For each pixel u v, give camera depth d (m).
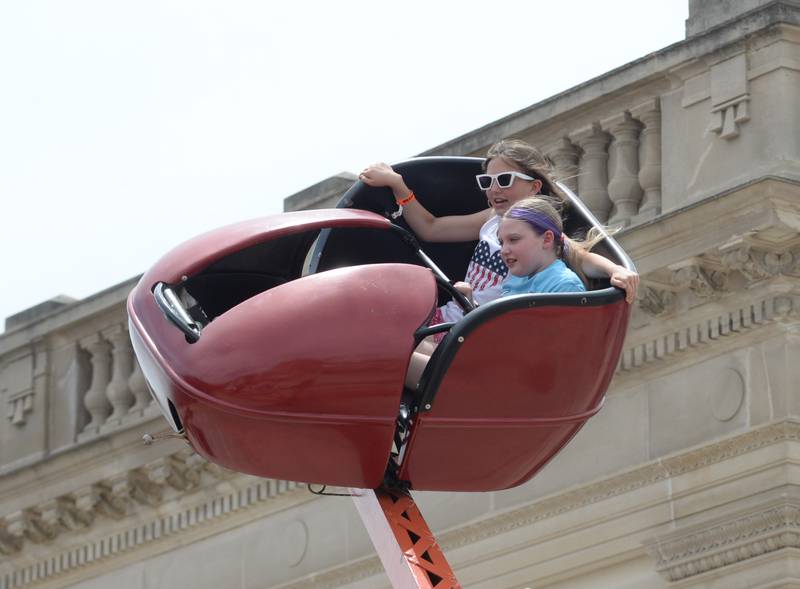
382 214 10.65
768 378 18.39
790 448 18.19
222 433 8.86
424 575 9.13
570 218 9.94
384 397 8.78
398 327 8.79
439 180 10.70
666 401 19.11
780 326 18.38
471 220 10.54
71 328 24.48
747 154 18.44
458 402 8.86
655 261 18.73
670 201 18.92
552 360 8.85
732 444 18.48
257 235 9.41
